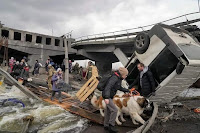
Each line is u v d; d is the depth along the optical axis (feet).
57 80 23.02
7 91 29.53
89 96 21.45
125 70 12.07
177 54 16.52
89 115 16.51
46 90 31.40
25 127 13.51
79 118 16.55
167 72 18.17
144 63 19.92
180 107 21.83
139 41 20.65
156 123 15.43
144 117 15.29
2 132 13.03
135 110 13.52
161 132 13.62
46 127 14.30
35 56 84.48
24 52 81.87
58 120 15.98
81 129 13.85
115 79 11.72
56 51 91.61
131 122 15.01
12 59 58.54
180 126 15.07
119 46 72.08
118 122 14.51
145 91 17.89
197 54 17.76
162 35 18.12
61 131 13.46
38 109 19.19
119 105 14.48
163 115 17.26
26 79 35.17
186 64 15.98
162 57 18.26
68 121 15.71
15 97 25.34
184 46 17.67
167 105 21.08
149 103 14.40
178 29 21.72
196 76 19.44
